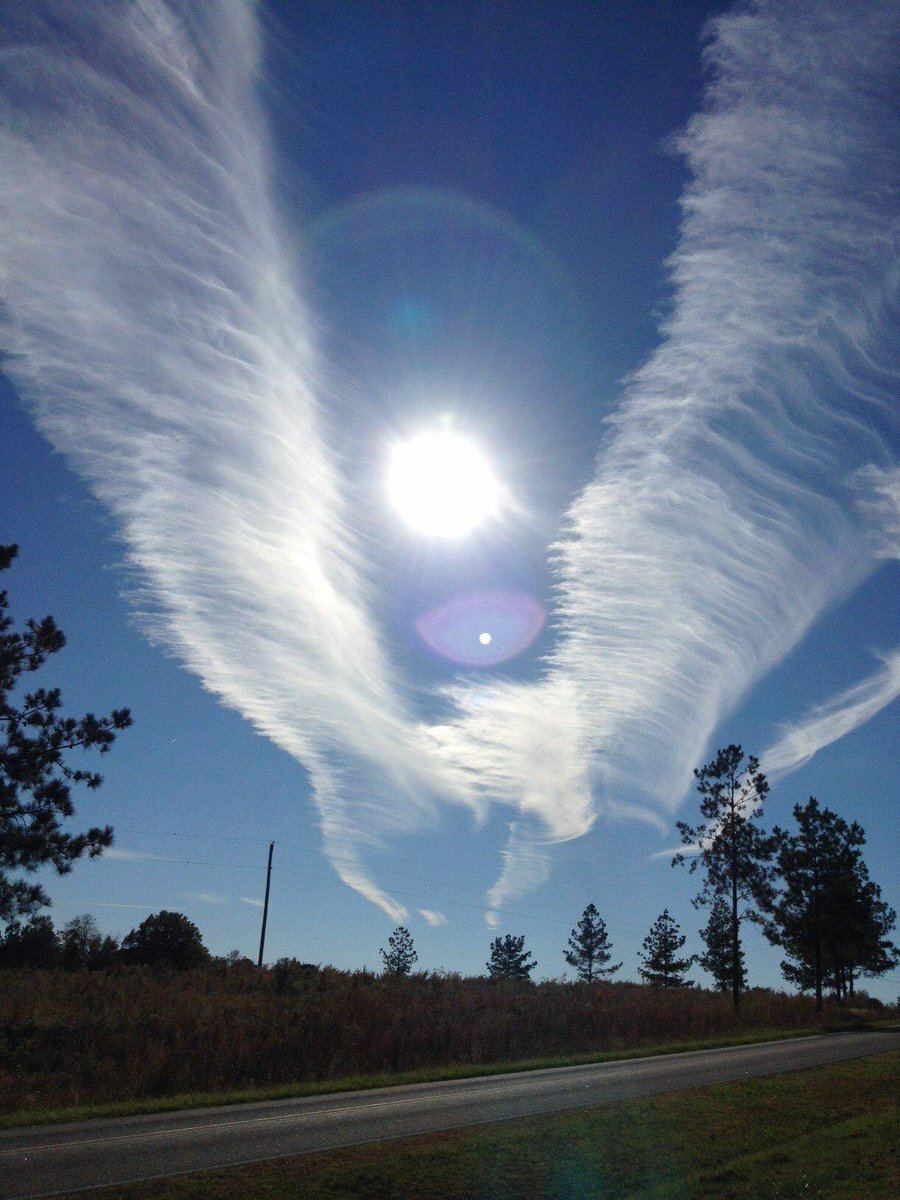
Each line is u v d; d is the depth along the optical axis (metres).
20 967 43.84
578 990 46.88
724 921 52.62
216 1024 26.14
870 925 52.84
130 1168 11.45
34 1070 21.73
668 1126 14.33
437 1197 10.43
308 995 35.88
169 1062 22.39
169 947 53.94
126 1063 22.22
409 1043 27.55
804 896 51.34
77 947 51.25
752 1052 27.69
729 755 44.50
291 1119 15.59
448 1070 23.56
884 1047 29.11
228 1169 11.30
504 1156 12.21
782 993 54.12
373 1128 14.43
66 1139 13.70
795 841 52.06
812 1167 11.78
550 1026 32.91
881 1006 59.72
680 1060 25.36
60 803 20.84
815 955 53.41
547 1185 11.06
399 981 45.75
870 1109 16.19
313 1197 10.15
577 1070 23.41
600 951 74.81
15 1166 11.59
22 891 20.44
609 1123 14.45
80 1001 31.11
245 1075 23.08
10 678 21.22
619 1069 23.20
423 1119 15.28
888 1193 10.38
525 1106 16.62
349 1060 25.47
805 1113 15.68
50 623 21.83
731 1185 10.98
